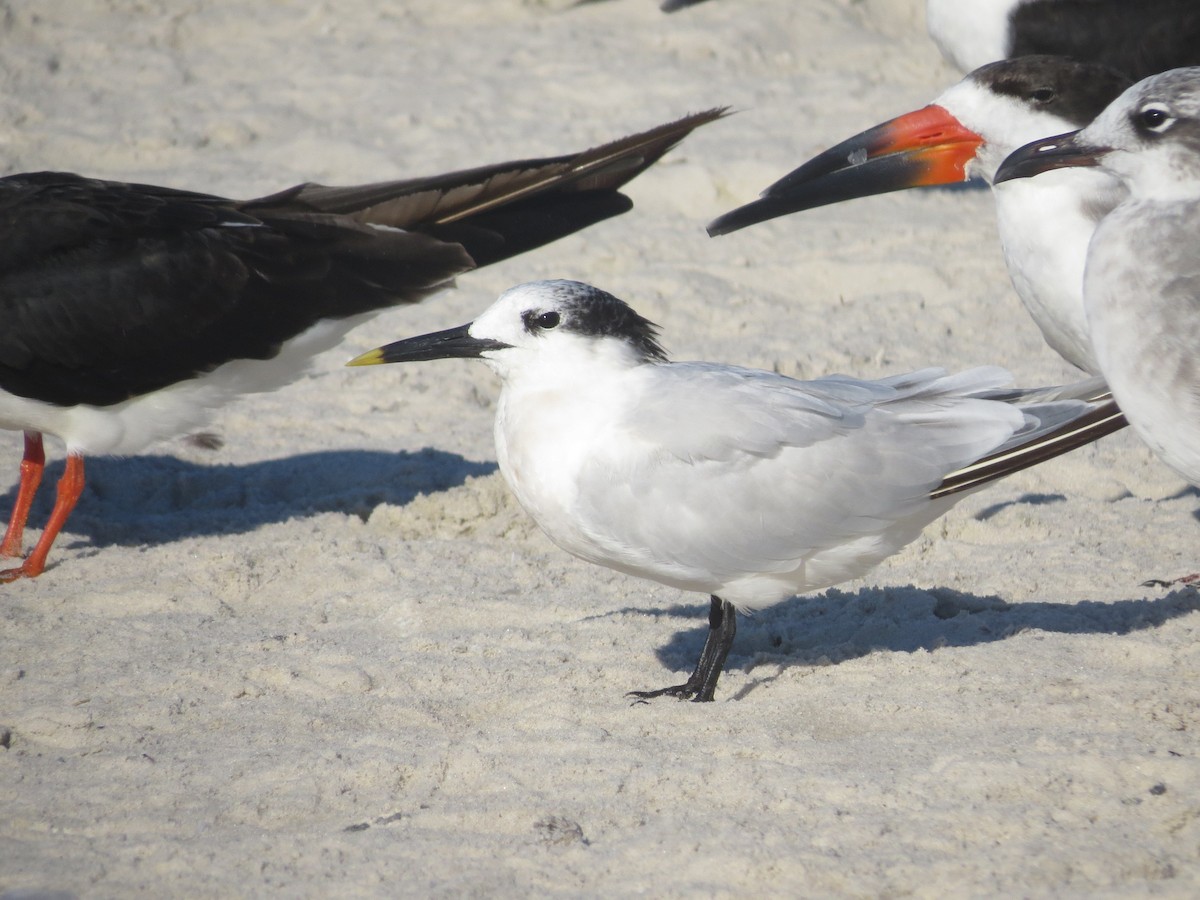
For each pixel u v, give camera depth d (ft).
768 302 59.26
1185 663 31.71
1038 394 31.42
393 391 53.01
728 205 68.44
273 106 78.84
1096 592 36.78
